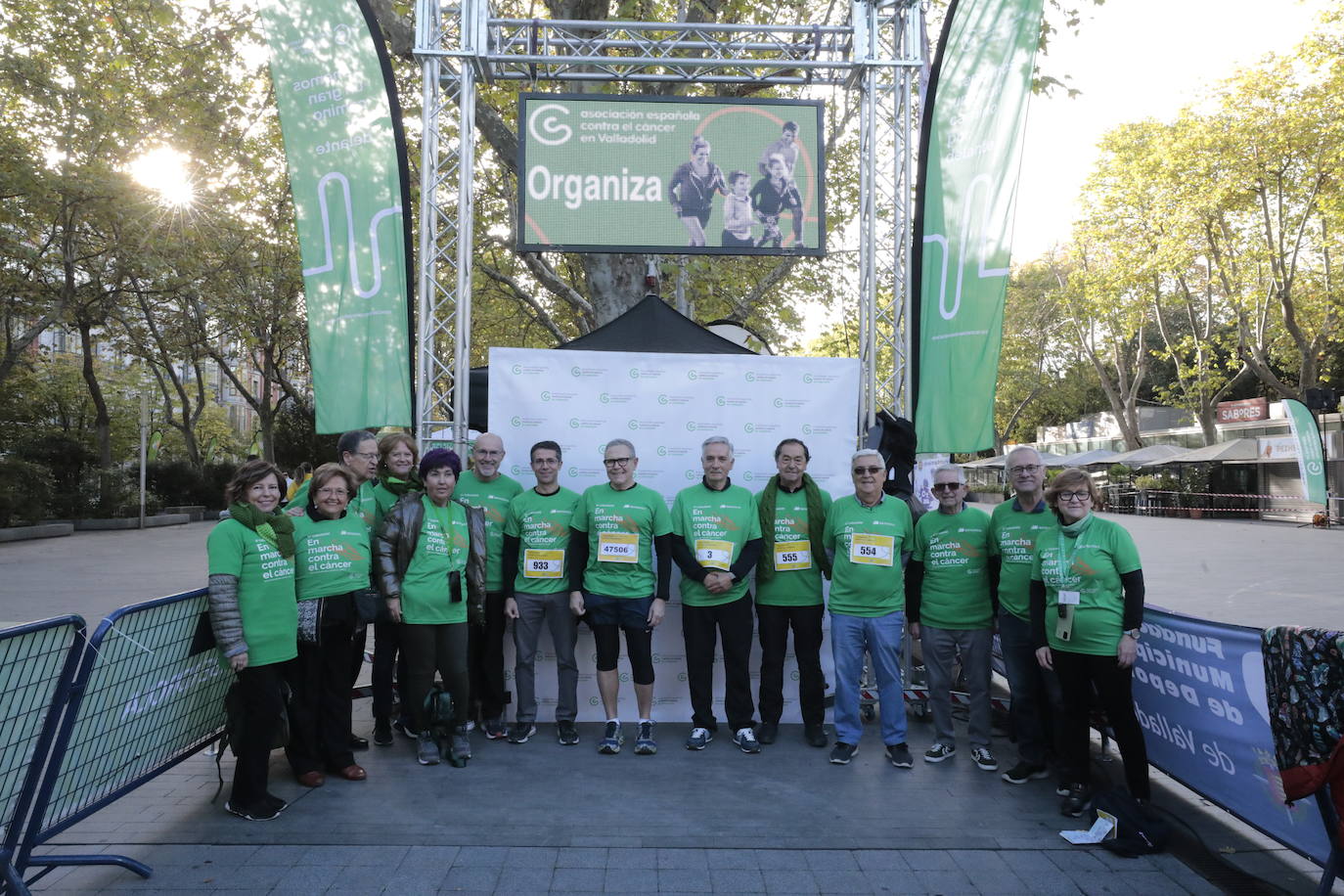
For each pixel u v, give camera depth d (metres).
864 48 7.09
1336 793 3.08
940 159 6.89
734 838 4.10
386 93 6.61
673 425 6.28
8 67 16.92
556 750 5.53
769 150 6.88
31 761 3.24
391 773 5.06
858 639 5.32
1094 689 4.77
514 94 14.68
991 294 6.60
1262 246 27.72
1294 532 25.16
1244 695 3.74
